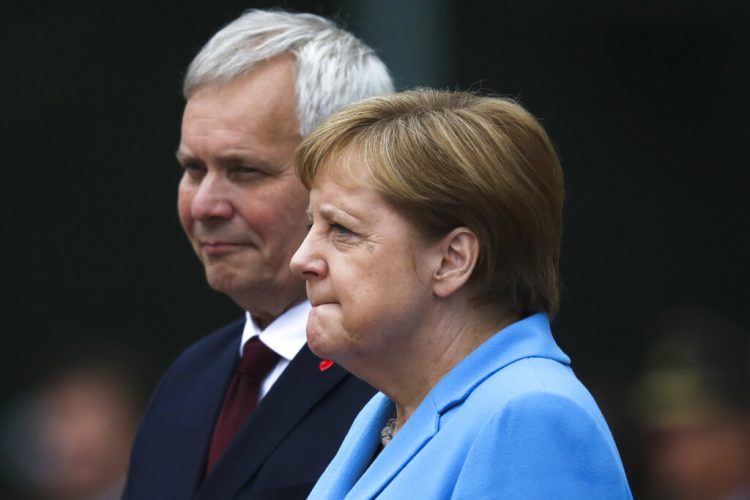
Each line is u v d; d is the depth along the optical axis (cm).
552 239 792
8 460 2105
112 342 2477
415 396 800
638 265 2273
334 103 1034
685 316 2166
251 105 1017
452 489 737
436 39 2078
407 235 762
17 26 2419
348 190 767
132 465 1118
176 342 2481
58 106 2444
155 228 2475
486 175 757
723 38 2242
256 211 1018
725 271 2264
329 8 2062
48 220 2483
